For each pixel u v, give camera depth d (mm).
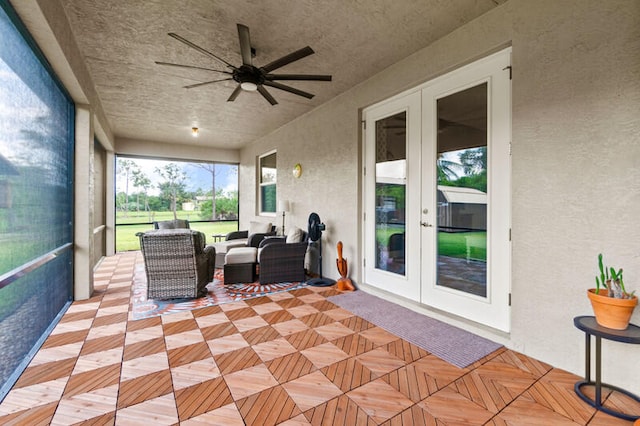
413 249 3180
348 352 2195
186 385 1786
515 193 2168
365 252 3842
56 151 2785
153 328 2613
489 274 2471
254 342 2354
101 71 3338
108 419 1494
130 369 1955
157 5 2242
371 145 3709
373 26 2527
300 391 1734
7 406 1582
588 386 1749
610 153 1719
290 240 4367
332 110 4266
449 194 2812
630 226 1650
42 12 1860
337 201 4207
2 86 1778
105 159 6289
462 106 2678
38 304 2359
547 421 1489
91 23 2467
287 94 4082
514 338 2201
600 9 1743
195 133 5918
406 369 1970
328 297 3506
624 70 1663
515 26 2154
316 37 2695
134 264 5441
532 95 2061
